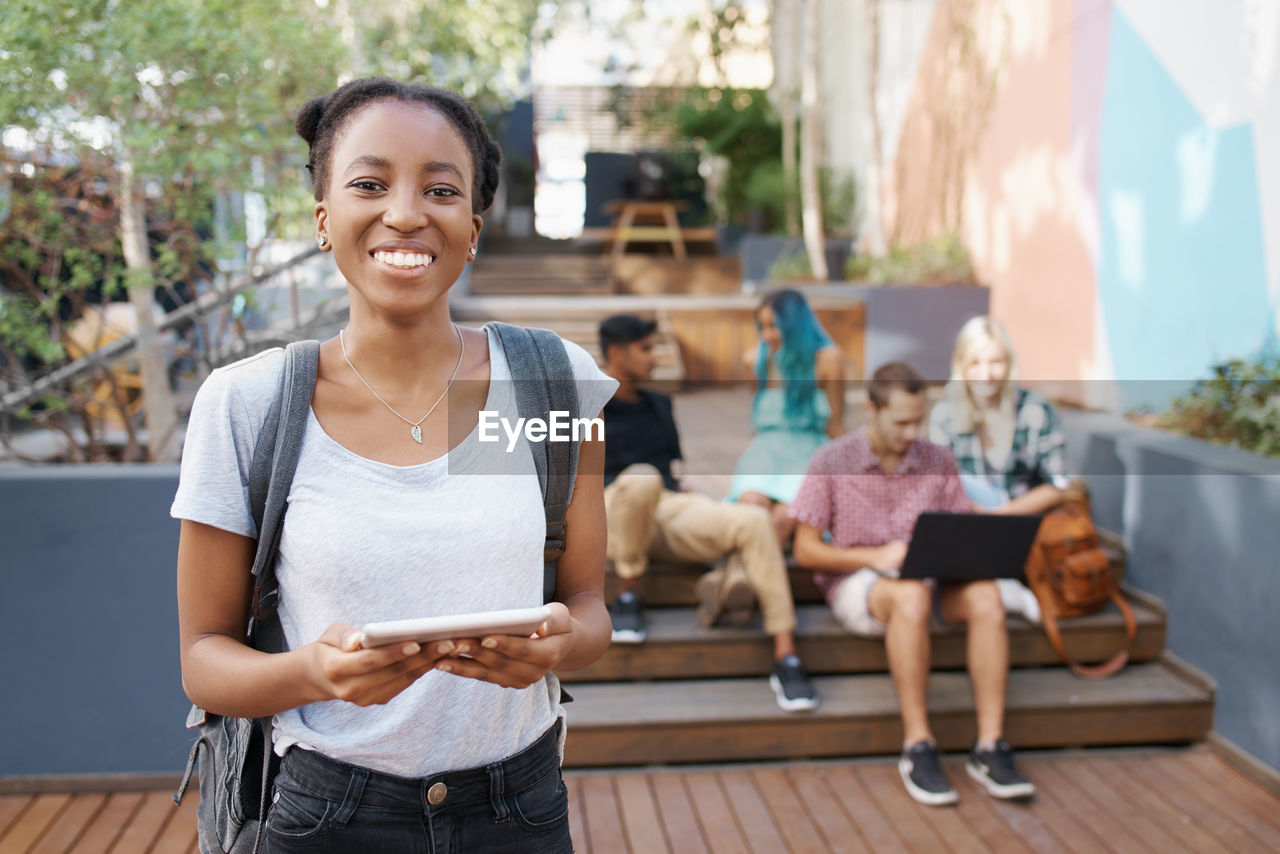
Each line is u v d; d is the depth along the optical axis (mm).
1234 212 4047
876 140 8156
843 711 3014
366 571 1040
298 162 3869
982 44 7148
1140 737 3113
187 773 1290
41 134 3266
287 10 3922
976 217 7316
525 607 1117
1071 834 2641
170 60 3314
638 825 2697
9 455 3914
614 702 3078
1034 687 3189
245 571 1105
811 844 2604
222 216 3883
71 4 3045
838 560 3086
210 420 1062
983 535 2842
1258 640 2906
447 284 1096
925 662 2895
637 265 9961
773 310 3631
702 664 3215
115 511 2781
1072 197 5656
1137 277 4883
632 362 3365
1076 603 3252
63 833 2648
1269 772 2859
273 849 1106
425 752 1093
